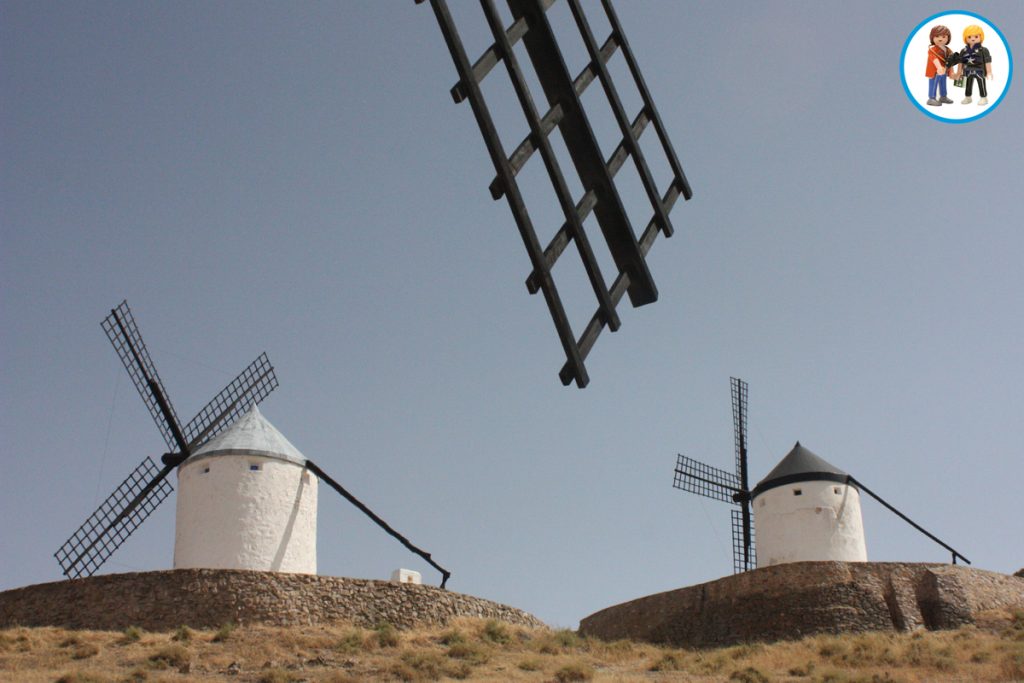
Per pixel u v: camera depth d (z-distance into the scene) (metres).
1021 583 37.28
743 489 45.47
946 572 35.41
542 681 25.56
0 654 26.33
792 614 34.59
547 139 6.60
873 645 30.27
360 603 31.67
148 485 35.72
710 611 36.31
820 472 39.19
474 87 6.28
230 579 30.67
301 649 28.20
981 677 26.11
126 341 36.88
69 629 29.41
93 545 34.34
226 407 38.06
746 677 26.36
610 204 7.08
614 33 7.79
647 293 7.33
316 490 35.34
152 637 28.38
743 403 47.50
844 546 38.22
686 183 8.08
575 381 6.36
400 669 25.89
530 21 6.83
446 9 6.34
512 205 6.28
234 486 33.44
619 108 7.44
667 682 25.97
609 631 39.03
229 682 24.39
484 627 31.95
